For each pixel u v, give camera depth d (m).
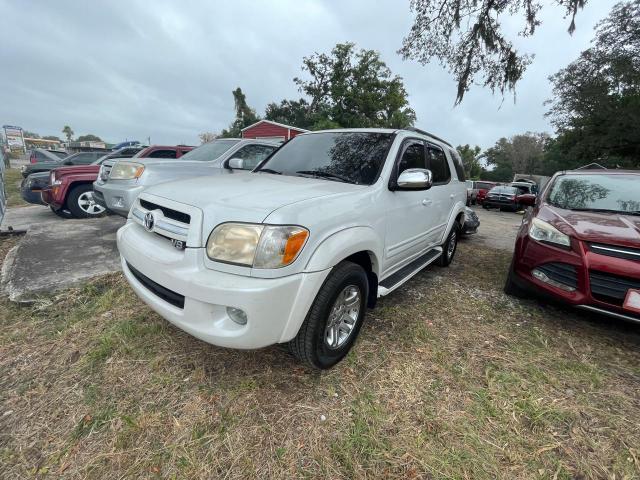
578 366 2.46
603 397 2.17
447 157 4.29
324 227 1.94
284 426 1.81
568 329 3.03
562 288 2.93
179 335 2.52
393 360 2.42
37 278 3.33
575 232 2.87
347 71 28.42
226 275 1.73
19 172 21.14
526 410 2.01
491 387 2.19
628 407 2.09
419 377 2.26
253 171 3.20
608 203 3.43
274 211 1.77
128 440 1.69
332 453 1.67
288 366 2.27
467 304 3.47
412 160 3.16
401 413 1.95
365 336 2.71
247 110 39.44
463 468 1.63
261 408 1.92
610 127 16.42
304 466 1.60
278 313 1.75
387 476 1.58
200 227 1.81
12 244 5.05
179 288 1.79
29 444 1.67
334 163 2.85
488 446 1.76
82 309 2.89
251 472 1.56
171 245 1.98
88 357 2.28
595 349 2.73
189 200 1.97
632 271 2.54
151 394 1.98
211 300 1.70
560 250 2.92
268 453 1.66
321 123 25.64
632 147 17.27
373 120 28.34
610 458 1.73
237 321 1.81
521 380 2.28
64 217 7.21
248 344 1.74
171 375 2.13
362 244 2.21
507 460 1.69
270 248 1.71
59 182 6.46
